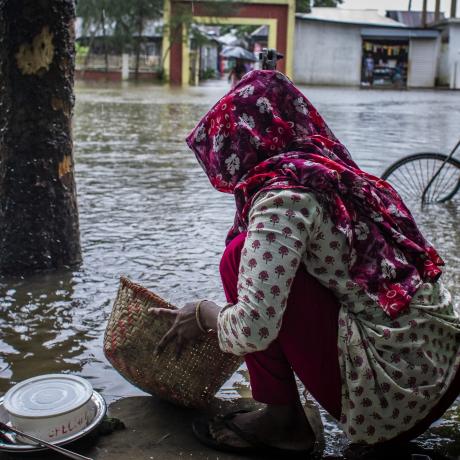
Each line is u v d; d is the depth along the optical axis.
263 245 1.78
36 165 3.67
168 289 3.63
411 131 12.67
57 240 3.83
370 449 2.13
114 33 34.22
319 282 1.89
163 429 2.22
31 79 3.52
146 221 5.08
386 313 1.86
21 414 1.97
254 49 49.25
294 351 1.91
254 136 1.90
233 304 1.95
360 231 1.89
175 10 33.03
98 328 3.11
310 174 1.80
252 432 2.08
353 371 1.87
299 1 40.34
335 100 22.53
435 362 1.91
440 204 5.94
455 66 35.53
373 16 38.25
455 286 3.77
